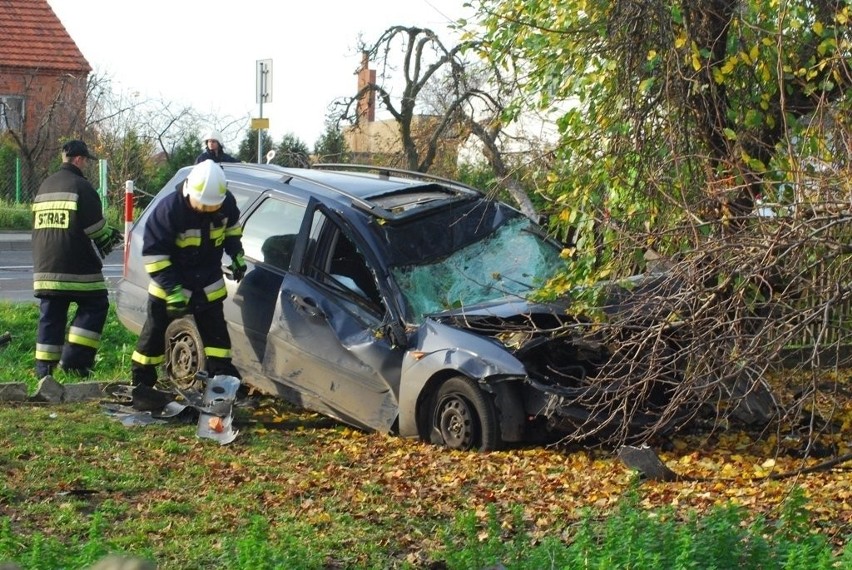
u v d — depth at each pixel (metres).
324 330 8.16
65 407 8.38
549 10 7.52
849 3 6.77
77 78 27.31
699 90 7.16
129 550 5.23
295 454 7.43
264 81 14.71
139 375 8.52
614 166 7.29
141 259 9.47
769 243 5.93
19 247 22.11
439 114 16.19
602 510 6.23
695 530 5.12
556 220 7.64
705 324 6.34
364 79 17.80
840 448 7.75
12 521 5.66
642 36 7.18
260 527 5.34
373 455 7.45
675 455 7.79
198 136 26.27
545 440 7.82
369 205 8.34
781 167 6.61
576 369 7.91
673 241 6.88
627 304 7.03
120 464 6.87
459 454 7.46
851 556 4.67
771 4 6.95
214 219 8.28
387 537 5.71
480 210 8.81
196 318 8.45
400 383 7.78
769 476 6.87
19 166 26.36
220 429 7.71
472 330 7.70
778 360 6.75
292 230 8.62
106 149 25.34
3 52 30.67
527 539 5.38
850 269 6.01
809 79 7.08
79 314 9.48
